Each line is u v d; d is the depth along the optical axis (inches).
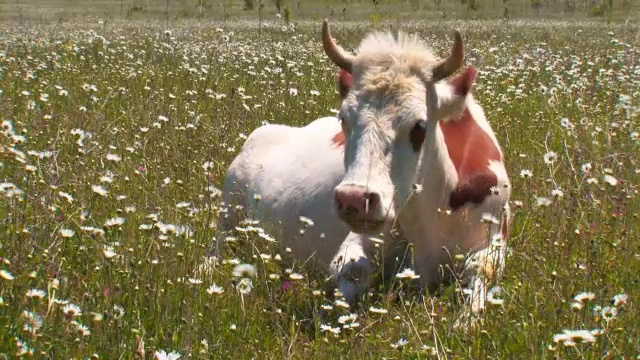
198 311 221.8
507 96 548.7
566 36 1095.0
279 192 341.1
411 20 1565.0
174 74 631.8
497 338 212.1
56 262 232.8
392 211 247.6
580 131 435.8
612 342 196.4
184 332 208.1
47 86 550.6
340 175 316.2
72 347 192.1
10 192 272.2
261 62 692.1
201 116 468.1
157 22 1513.3
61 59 704.4
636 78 594.2
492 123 470.9
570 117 488.4
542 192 344.2
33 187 293.3
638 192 332.8
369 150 250.4
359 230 243.4
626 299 218.5
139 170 363.6
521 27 1337.4
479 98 533.6
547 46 910.4
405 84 259.9
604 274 245.9
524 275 253.8
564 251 278.4
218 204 319.6
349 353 207.2
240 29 1211.9
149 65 687.7
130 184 338.3
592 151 387.2
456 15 1792.6
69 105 493.0
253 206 352.2
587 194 325.7
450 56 266.8
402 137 255.8
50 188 289.0
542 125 464.8
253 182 360.2
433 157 277.1
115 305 210.8
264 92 543.5
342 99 279.1
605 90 557.6
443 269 273.1
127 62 697.0
